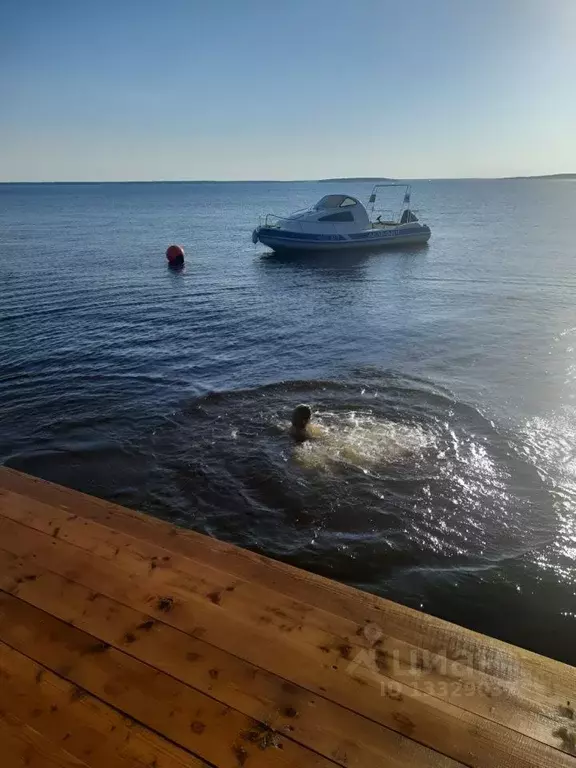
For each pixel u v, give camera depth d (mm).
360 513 6246
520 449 7523
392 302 17375
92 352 12094
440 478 6859
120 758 2117
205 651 2602
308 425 8188
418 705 2328
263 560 3271
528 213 62719
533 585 5262
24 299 17578
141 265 25125
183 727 2234
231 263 26219
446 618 4934
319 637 2684
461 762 2092
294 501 6441
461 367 10875
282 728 2223
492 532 5961
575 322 14125
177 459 7359
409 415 8555
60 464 7309
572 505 6363
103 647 2637
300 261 26812
